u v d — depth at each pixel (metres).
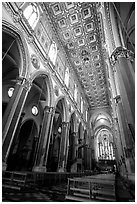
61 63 16.55
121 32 7.72
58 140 22.11
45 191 5.59
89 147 26.44
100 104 29.95
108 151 35.81
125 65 6.11
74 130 19.11
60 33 16.12
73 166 16.19
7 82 12.90
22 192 4.90
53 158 19.23
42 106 18.19
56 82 13.94
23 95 8.41
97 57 19.14
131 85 5.46
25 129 17.95
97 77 22.66
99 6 11.86
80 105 23.70
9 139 6.99
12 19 8.14
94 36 16.59
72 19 14.96
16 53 9.79
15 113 7.66
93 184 5.15
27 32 9.56
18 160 14.63
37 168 9.45
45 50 12.50
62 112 16.20
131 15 7.69
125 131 7.77
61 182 9.61
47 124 11.44
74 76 21.88
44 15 13.10
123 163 9.45
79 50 18.30
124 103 5.25
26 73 8.93
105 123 35.88
